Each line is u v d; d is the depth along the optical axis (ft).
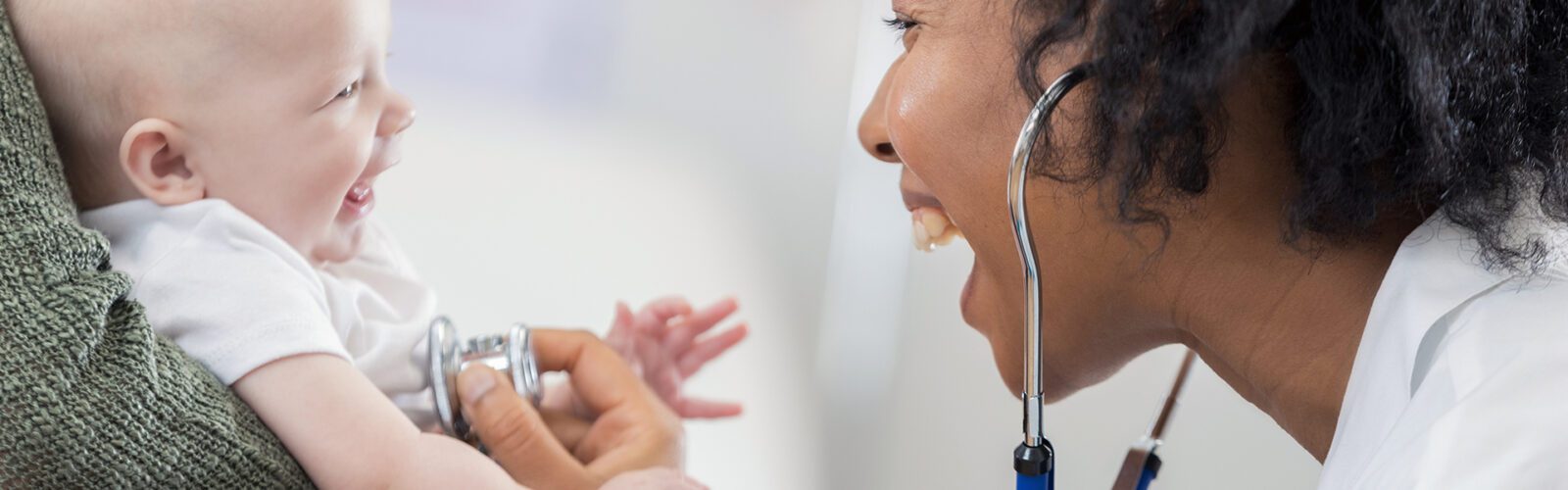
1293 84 1.90
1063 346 2.44
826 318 6.01
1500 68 1.78
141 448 2.35
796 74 8.47
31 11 2.69
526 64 8.63
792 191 7.45
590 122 8.09
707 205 7.36
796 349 6.06
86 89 2.75
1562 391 1.60
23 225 2.33
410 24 8.97
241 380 2.73
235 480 2.52
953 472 5.40
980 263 2.47
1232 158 1.98
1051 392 2.64
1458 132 1.75
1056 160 2.04
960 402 5.53
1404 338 1.84
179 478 2.41
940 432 5.48
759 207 7.28
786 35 8.80
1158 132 1.83
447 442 2.89
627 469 3.30
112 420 2.31
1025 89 1.99
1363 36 1.74
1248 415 4.64
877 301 5.85
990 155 2.21
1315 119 1.82
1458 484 1.53
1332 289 2.06
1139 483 2.56
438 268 6.66
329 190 3.07
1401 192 1.84
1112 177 1.98
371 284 3.56
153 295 2.74
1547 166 1.86
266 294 2.79
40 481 2.27
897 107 2.32
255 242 2.88
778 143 7.79
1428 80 1.69
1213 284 2.14
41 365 2.26
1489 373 1.67
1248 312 2.14
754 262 6.72
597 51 8.73
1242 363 2.22
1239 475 4.61
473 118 8.05
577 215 7.18
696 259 6.87
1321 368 2.10
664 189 7.45
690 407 4.07
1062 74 1.98
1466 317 1.80
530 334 3.59
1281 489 4.57
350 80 3.03
